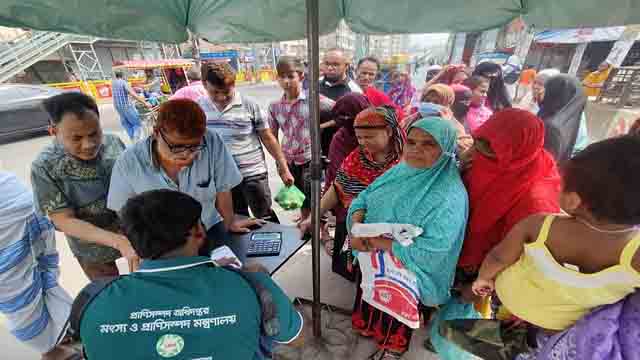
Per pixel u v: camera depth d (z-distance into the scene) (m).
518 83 6.67
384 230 1.28
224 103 2.20
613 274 0.83
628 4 1.32
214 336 0.76
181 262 0.79
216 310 0.77
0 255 1.34
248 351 0.79
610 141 0.76
